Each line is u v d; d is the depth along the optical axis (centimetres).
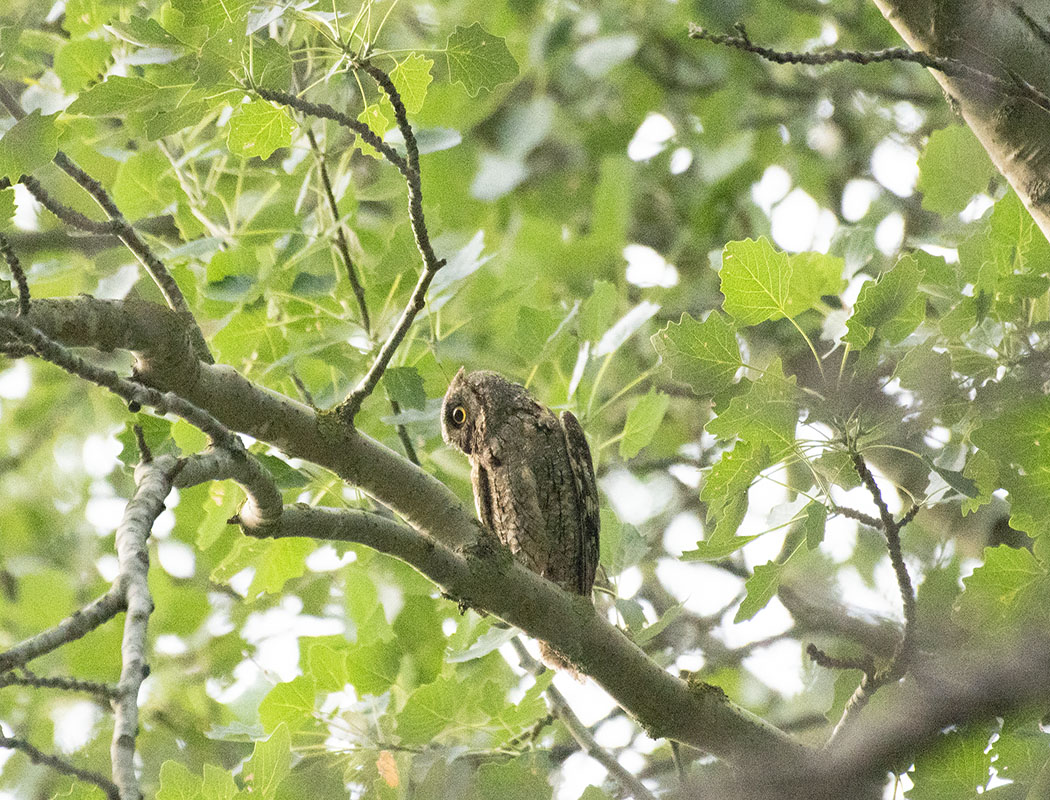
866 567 1330
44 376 1650
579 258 1500
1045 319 848
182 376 674
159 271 720
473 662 1146
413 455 1019
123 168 1087
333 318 1012
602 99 1767
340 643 1152
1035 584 753
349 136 961
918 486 887
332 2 750
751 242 770
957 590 929
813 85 1670
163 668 1362
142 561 600
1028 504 752
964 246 873
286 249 1010
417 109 745
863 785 670
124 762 517
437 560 762
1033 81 726
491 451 1104
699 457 1452
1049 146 724
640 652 816
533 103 1647
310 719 969
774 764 745
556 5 1730
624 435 1100
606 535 1040
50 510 1652
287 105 678
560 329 1048
